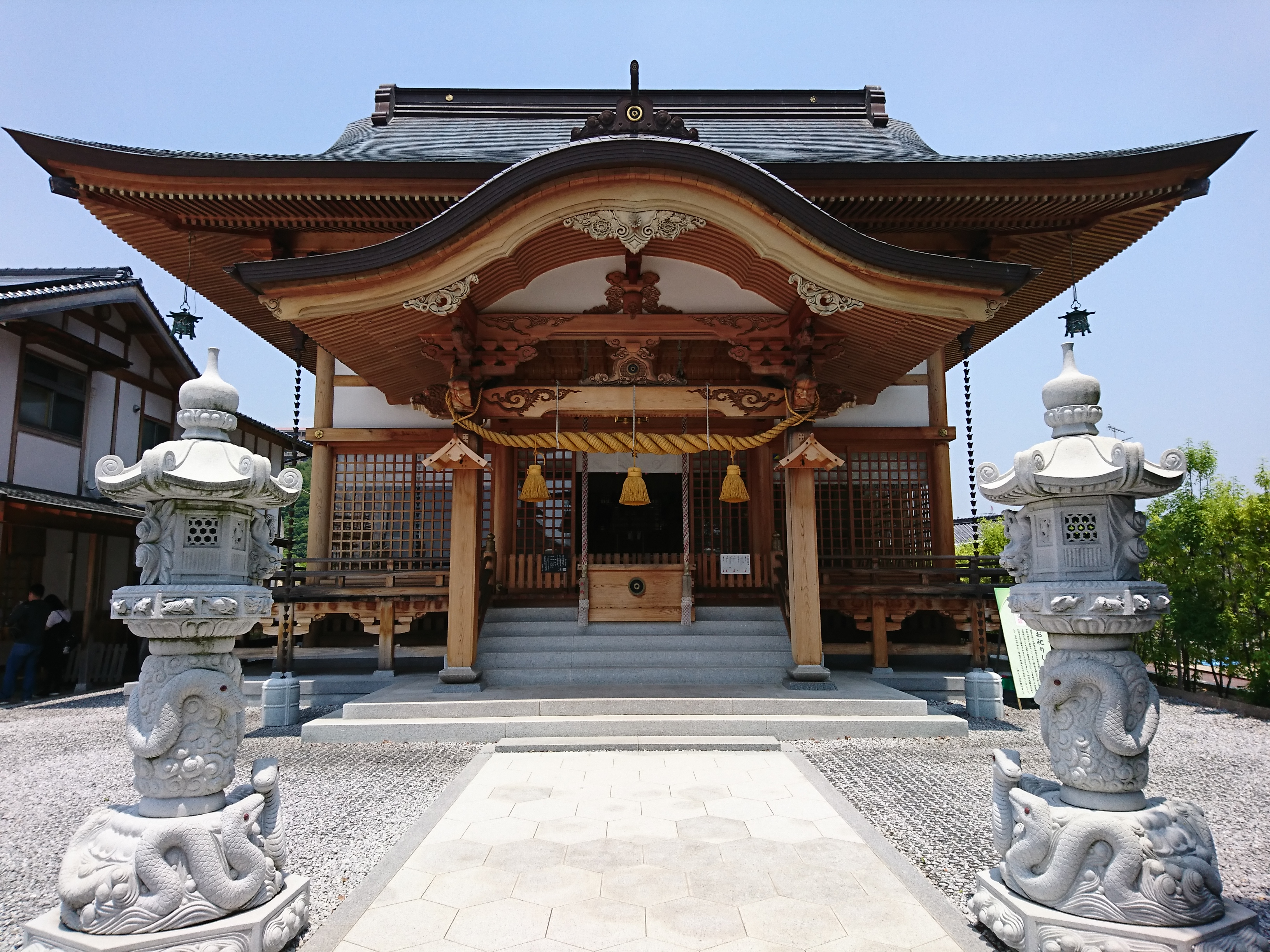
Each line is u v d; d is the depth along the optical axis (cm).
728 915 390
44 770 758
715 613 1117
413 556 1207
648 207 838
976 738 817
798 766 690
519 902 406
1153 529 1149
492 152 1240
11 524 1266
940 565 1212
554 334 979
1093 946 327
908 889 421
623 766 693
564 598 1177
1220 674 1124
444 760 731
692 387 989
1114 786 352
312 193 1044
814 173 1025
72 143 971
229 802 376
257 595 390
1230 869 478
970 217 1126
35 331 1442
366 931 374
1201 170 1023
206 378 419
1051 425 413
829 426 1231
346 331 920
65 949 327
